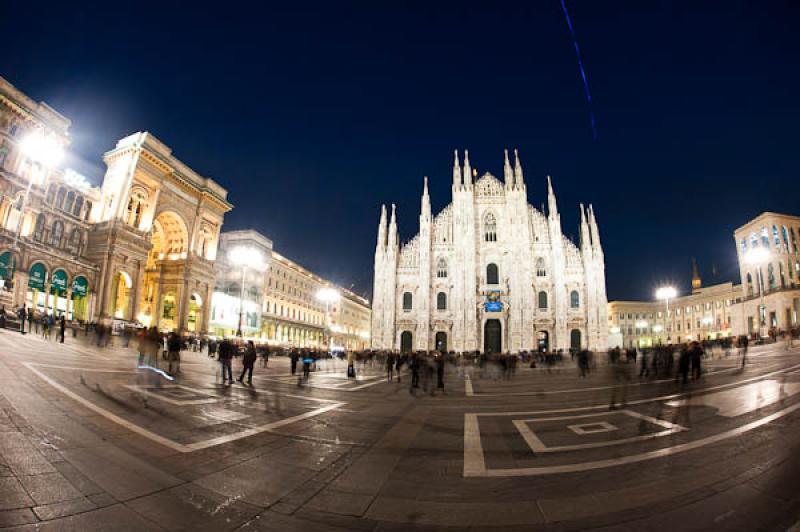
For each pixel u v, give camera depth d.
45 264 49.81
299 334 95.81
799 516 5.15
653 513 5.43
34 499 5.21
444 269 72.12
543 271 70.62
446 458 8.26
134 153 60.44
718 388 17.95
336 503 5.86
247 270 78.62
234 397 15.08
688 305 106.69
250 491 6.14
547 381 28.02
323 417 12.42
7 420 8.38
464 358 55.00
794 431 9.41
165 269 68.56
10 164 49.41
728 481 6.47
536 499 6.04
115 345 38.09
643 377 26.56
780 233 72.56
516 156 75.25
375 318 68.94
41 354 21.86
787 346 44.31
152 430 9.12
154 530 4.73
